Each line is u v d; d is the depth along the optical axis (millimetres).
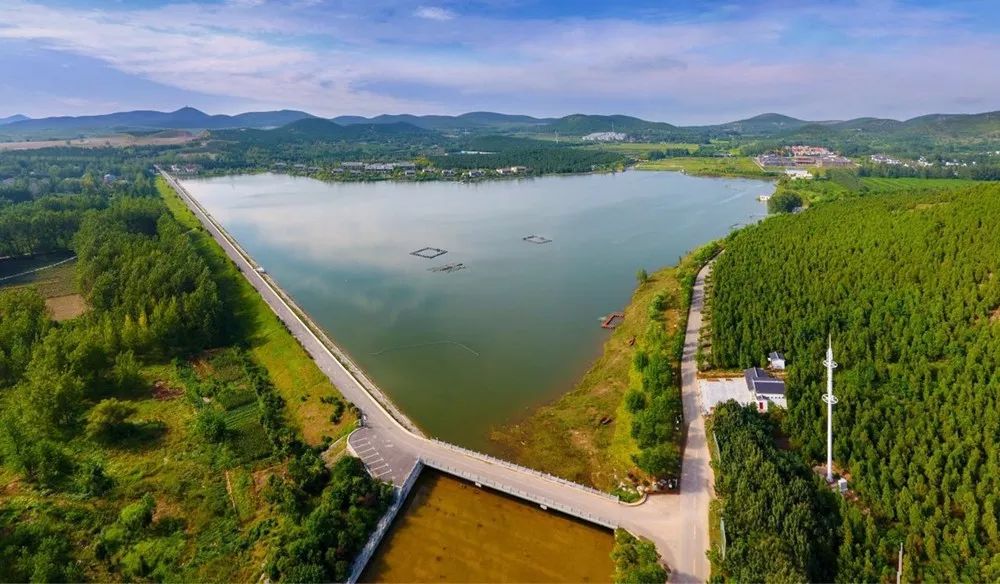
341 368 132875
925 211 184625
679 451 100250
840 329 131375
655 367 119250
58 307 178750
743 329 134625
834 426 97500
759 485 82938
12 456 94375
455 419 117375
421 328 165875
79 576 76250
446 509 90688
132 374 126062
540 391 128625
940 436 93312
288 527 83312
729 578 71562
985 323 119312
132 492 92688
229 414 115875
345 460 94125
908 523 77875
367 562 79875
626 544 78000
